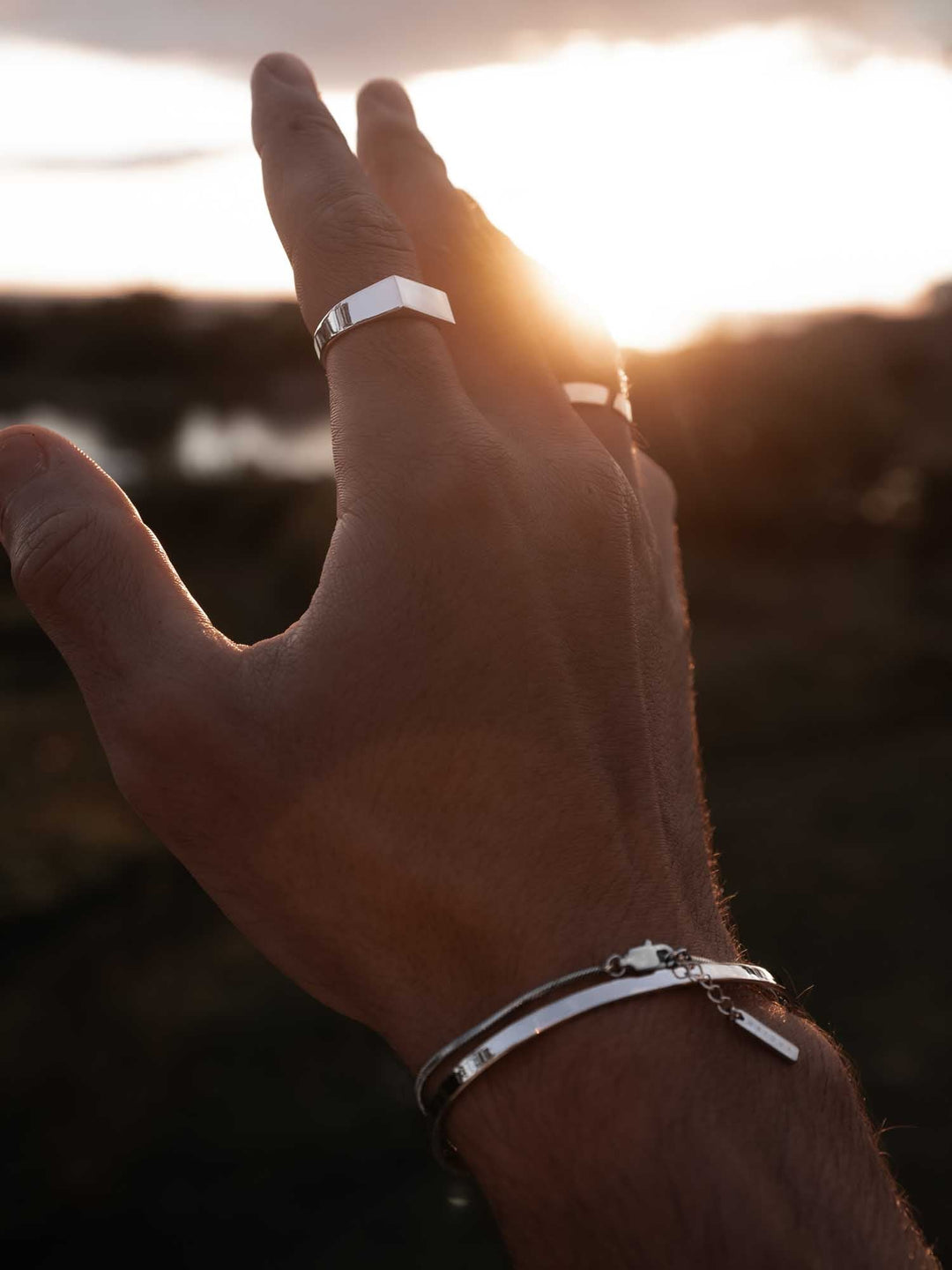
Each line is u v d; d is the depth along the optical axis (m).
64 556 0.74
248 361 17.91
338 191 0.85
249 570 12.48
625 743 0.75
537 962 0.66
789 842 6.50
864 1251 0.59
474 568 0.74
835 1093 0.66
